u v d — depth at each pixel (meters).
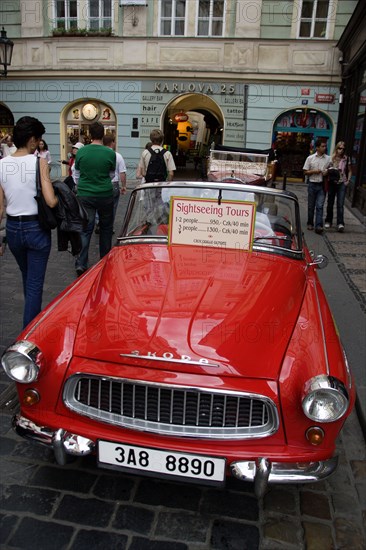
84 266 5.80
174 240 3.40
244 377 2.20
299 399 2.16
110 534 2.29
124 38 15.93
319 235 8.55
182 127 21.72
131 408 2.28
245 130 16.42
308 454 2.21
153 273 2.92
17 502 2.46
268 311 2.57
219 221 3.31
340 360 2.35
